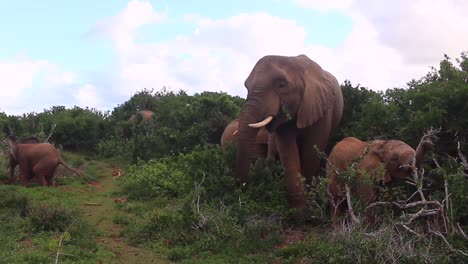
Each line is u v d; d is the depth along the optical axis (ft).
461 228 26.84
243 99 74.64
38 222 32.12
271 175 35.83
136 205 40.47
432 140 33.47
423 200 27.04
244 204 33.47
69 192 45.14
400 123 37.19
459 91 33.96
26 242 29.76
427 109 35.76
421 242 25.72
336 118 40.98
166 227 32.37
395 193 28.76
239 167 35.04
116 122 80.33
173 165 48.93
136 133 70.64
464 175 27.58
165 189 44.01
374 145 32.01
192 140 61.52
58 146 72.23
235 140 40.86
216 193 35.12
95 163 63.31
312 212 33.96
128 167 57.16
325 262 26.09
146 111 85.81
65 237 26.04
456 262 24.62
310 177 38.27
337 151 33.55
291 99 35.86
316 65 39.42
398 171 30.81
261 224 31.58
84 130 73.67
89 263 26.32
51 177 48.39
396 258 24.47
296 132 37.29
